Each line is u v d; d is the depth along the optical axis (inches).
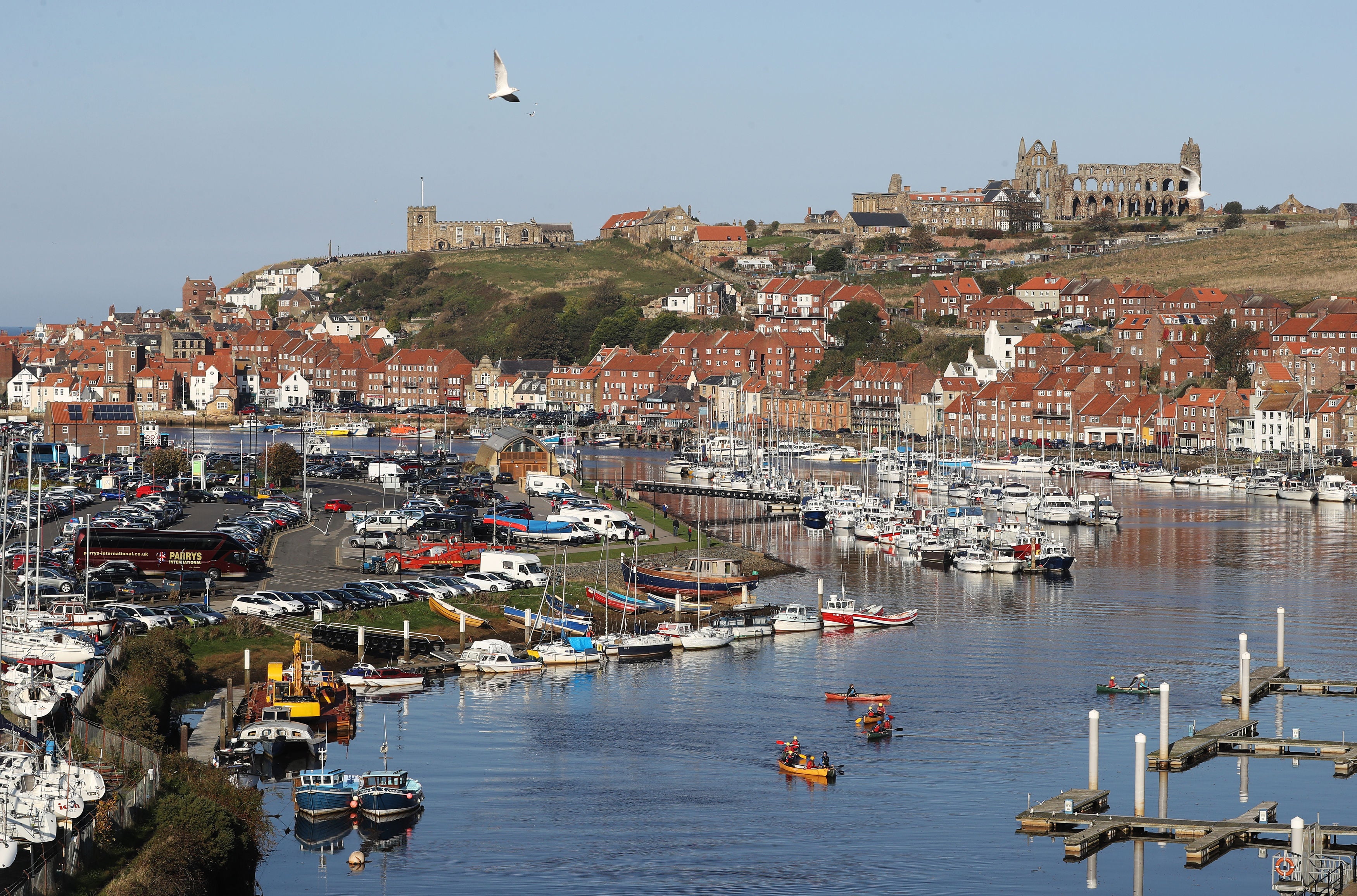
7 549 5132.9
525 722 4185.5
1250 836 3368.6
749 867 3154.5
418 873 3090.6
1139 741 3449.8
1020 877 3129.9
